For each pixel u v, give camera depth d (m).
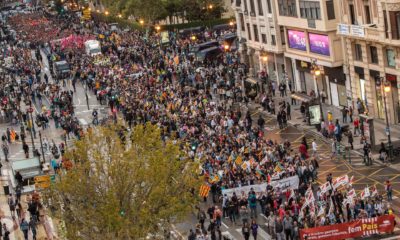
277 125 117.94
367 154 94.94
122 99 136.62
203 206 89.00
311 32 128.38
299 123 116.50
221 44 170.25
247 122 112.88
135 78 151.00
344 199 77.69
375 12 111.38
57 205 71.62
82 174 71.19
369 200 77.81
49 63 188.75
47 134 134.00
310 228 73.50
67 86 168.12
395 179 89.56
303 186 85.56
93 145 78.31
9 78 177.75
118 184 70.44
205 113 119.19
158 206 71.00
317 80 127.94
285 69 140.88
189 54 168.50
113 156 71.56
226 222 84.50
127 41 199.75
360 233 74.19
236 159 90.69
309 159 98.75
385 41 108.12
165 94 132.12
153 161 71.69
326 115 120.69
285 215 75.94
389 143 96.00
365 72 115.94
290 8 133.50
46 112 139.00
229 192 84.31
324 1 121.50
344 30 117.56
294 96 122.62
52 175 97.31
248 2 150.62
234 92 132.50
